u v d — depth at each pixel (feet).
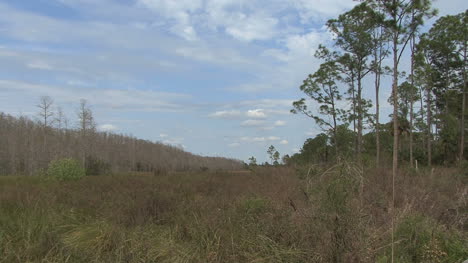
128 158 166.30
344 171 11.84
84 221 21.18
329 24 65.62
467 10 82.84
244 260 14.34
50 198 25.54
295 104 74.90
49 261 13.99
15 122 139.74
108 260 14.39
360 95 68.74
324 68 71.77
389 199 20.04
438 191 26.89
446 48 86.17
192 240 16.79
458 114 101.24
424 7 30.71
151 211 22.68
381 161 46.62
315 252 12.30
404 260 14.33
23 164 121.19
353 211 11.68
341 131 66.80
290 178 30.45
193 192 32.60
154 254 15.17
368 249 11.83
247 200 23.47
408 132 68.03
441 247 15.66
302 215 13.83
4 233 16.84
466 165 44.78
